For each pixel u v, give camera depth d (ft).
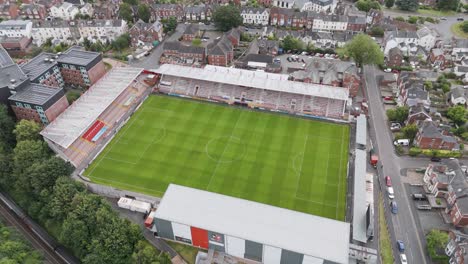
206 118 463.83
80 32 654.12
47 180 346.33
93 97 472.03
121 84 497.05
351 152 410.52
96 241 296.10
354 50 540.52
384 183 376.68
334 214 340.59
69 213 313.94
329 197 357.82
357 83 497.05
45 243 343.46
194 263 304.30
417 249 314.96
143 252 283.38
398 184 375.45
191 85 509.76
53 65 496.64
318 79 518.78
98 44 610.65
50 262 328.70
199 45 636.07
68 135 406.21
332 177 379.35
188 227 296.51
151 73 542.16
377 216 341.21
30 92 442.09
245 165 393.91
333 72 521.24
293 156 405.59
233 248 299.58
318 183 372.79
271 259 294.25
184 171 386.73
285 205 348.79
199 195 319.47
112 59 597.11
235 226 293.02
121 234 298.56
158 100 495.82
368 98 503.61
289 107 476.54
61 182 340.59
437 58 565.12
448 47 611.88
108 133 437.17
